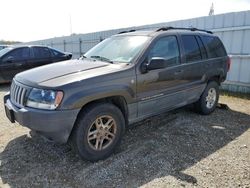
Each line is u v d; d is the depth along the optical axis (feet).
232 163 11.15
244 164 11.07
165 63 12.98
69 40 56.03
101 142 11.27
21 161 11.15
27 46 31.35
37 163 11.00
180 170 10.56
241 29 26.40
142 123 15.85
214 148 12.66
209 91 17.88
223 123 16.38
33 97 10.21
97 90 10.57
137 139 13.53
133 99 12.14
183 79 15.03
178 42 14.89
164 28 14.99
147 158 11.48
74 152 11.48
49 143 12.85
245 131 15.06
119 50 13.66
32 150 12.15
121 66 12.00
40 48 32.32
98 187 9.41
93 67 11.87
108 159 11.41
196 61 15.99
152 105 13.32
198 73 16.20
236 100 23.31
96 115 10.82
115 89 11.16
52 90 9.84
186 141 13.39
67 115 9.89
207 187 9.40
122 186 9.47
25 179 9.85
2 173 10.24
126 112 12.21
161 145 12.83
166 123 15.94
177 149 12.44
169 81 13.99
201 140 13.57
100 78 10.80
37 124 9.91
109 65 12.23
